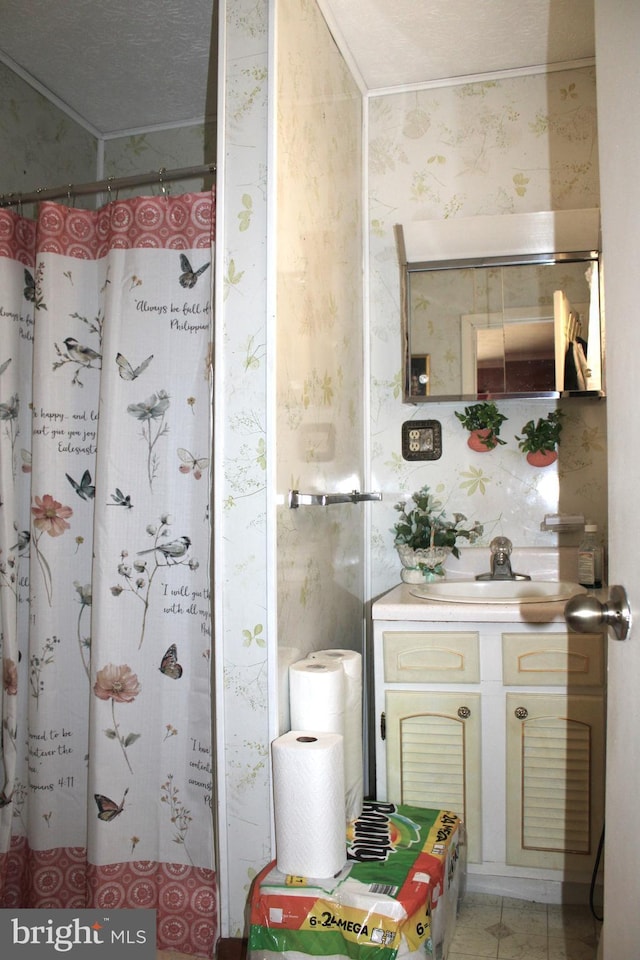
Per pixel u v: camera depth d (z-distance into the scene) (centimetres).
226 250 165
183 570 181
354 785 177
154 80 243
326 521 204
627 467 87
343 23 215
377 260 254
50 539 187
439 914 157
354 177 240
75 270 191
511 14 212
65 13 210
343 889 145
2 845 185
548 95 241
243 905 164
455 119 248
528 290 233
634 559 83
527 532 240
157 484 180
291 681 165
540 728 189
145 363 181
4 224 191
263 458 162
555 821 189
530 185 242
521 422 240
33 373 188
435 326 240
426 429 247
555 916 186
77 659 190
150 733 180
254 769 162
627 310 86
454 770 194
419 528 240
